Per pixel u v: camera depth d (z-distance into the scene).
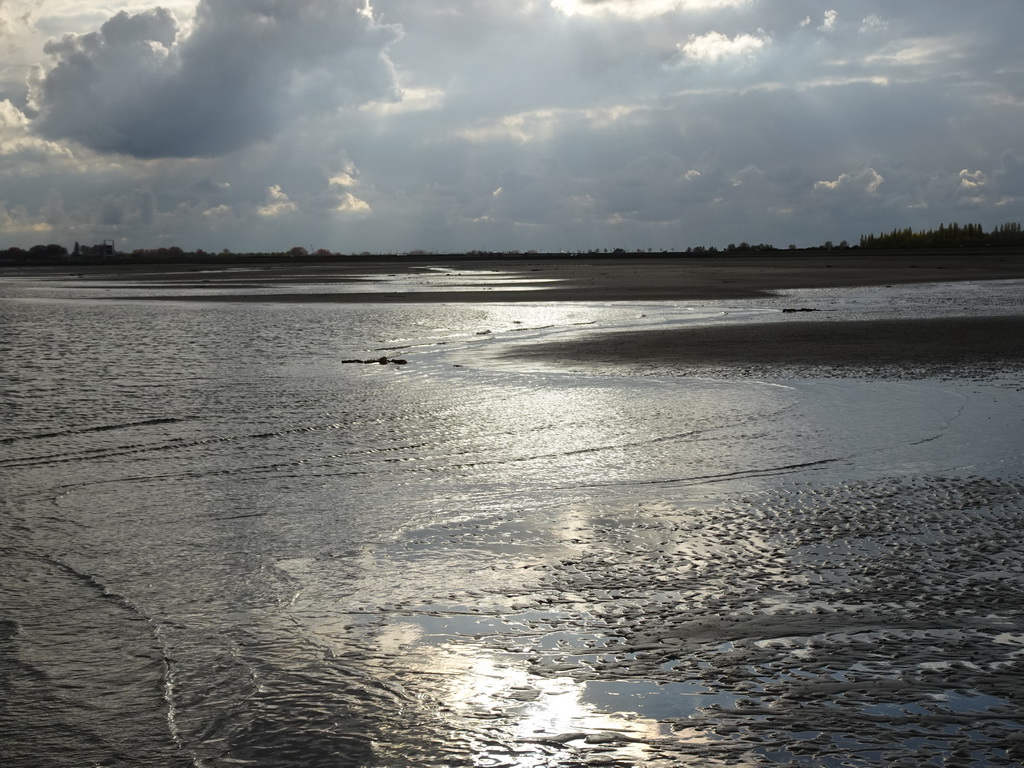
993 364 22.81
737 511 10.67
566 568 8.77
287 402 18.92
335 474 12.81
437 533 9.99
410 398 19.39
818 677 6.32
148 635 7.21
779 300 52.00
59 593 8.16
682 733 5.61
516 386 20.95
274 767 5.32
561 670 6.52
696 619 7.41
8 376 22.70
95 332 35.22
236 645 7.01
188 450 14.39
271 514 10.78
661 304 50.41
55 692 6.25
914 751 5.34
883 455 13.43
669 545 9.43
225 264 189.00
